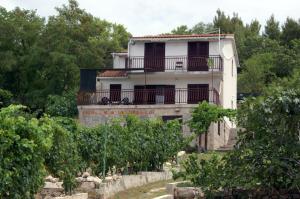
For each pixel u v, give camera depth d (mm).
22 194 14562
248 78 61812
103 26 65375
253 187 15266
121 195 20406
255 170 14836
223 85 45094
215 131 39125
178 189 17016
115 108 41875
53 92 48125
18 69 49250
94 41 59188
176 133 27016
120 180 21109
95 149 21047
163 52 45156
